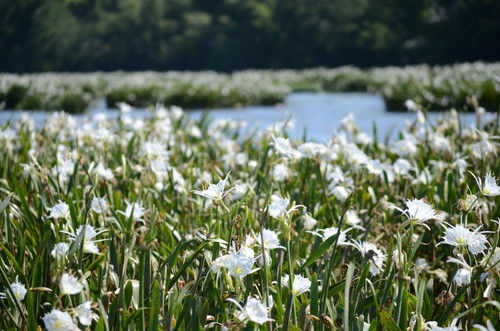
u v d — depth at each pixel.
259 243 2.40
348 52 86.06
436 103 18.62
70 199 3.12
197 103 24.75
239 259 2.23
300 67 91.31
